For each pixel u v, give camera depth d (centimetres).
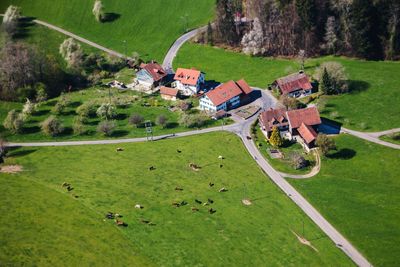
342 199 14938
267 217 14225
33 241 13300
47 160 17112
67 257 12794
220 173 16188
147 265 12550
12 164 16888
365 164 16438
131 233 13550
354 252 13000
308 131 17425
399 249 12962
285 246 13175
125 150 17638
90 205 14612
